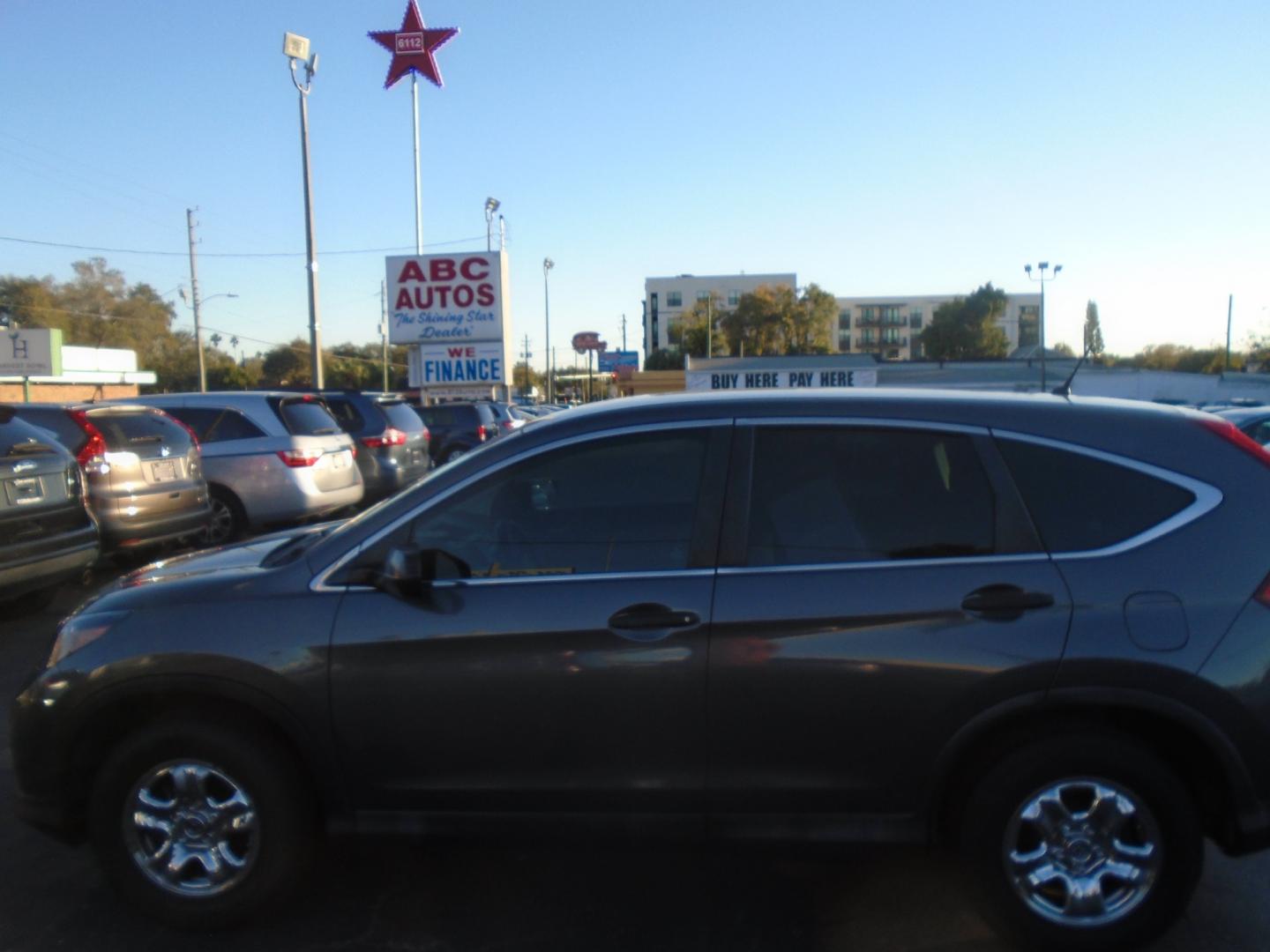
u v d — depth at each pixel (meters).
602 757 3.47
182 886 3.68
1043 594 3.33
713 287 114.56
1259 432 12.60
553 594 3.49
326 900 3.95
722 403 3.71
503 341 27.22
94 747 3.76
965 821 3.43
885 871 4.14
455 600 3.52
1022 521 3.44
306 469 11.55
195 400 11.62
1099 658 3.26
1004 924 3.40
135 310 69.31
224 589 3.67
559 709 3.46
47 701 3.66
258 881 3.65
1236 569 3.33
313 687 3.51
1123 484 3.47
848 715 3.37
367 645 3.50
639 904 3.90
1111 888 3.38
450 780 3.54
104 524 8.95
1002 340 80.62
